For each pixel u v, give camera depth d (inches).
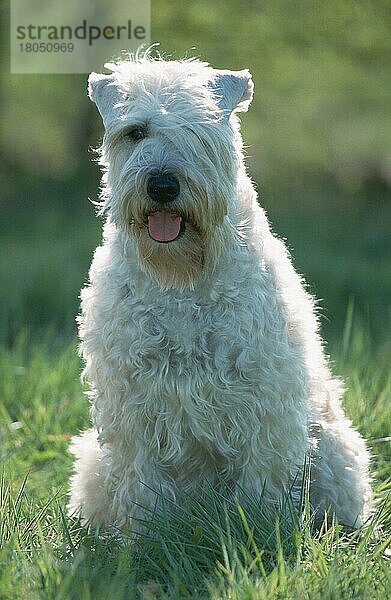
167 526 343.6
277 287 361.4
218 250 346.9
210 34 1225.4
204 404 349.7
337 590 299.7
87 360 368.8
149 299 349.4
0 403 508.1
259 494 362.9
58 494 403.5
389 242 1163.9
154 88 352.5
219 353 347.3
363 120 1465.3
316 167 1563.7
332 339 709.3
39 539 349.1
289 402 358.9
